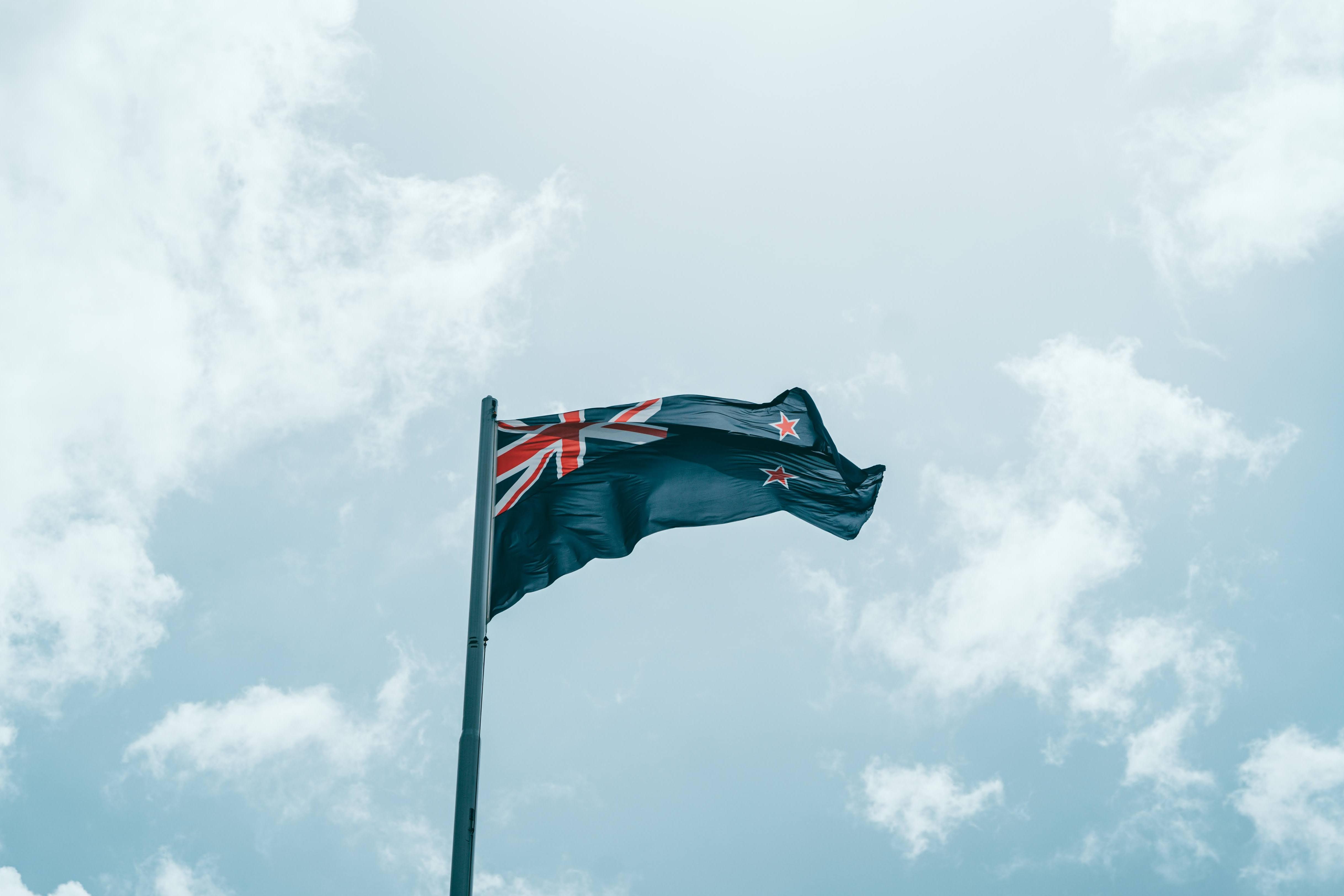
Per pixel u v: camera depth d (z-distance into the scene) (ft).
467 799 44.62
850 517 67.46
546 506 62.69
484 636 51.75
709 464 66.44
